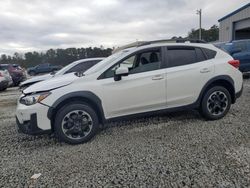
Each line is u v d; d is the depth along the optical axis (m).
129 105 5.12
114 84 5.00
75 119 4.81
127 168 3.75
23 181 3.57
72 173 3.70
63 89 4.77
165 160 3.93
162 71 5.29
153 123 5.81
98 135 5.25
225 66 5.77
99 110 4.96
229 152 4.09
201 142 4.55
